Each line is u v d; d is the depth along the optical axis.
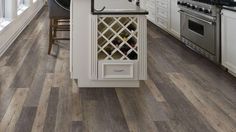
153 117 2.78
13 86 3.57
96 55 3.47
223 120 2.72
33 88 3.52
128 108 2.99
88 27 3.50
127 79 3.55
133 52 3.58
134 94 3.39
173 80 3.87
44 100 3.17
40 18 9.18
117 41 3.56
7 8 5.87
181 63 4.66
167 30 6.91
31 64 4.51
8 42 5.58
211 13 4.38
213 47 4.45
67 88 3.56
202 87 3.60
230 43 3.96
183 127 2.58
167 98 3.26
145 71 3.55
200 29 4.90
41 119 2.73
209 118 2.76
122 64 3.51
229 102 3.14
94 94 3.39
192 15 5.16
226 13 3.99
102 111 2.91
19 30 6.80
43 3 11.98
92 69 3.50
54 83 3.71
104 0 4.77
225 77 3.99
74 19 3.48
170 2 6.54
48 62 4.64
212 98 3.25
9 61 4.64
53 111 2.90
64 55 5.09
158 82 3.79
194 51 5.40
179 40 6.32
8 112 2.87
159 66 4.50
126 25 3.48
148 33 7.22
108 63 3.49
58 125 2.61
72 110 2.93
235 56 3.84
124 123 2.66
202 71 4.25
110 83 3.62
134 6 4.09
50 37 5.12
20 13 6.91
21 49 5.43
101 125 2.62
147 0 8.83
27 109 2.94
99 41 3.56
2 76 3.92
